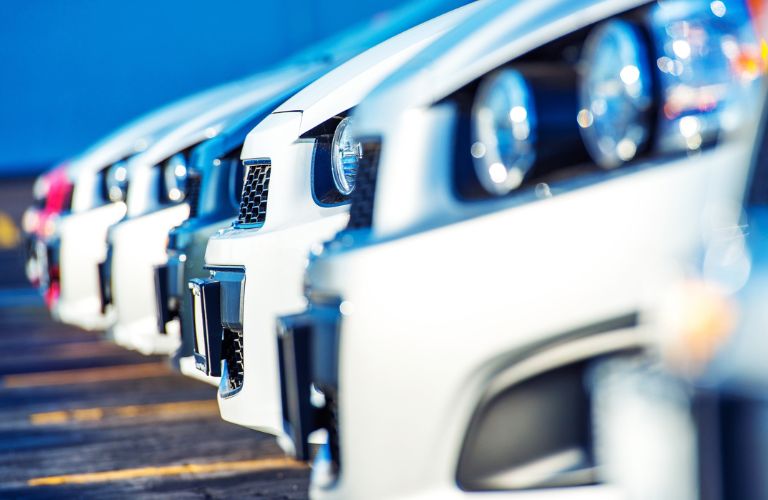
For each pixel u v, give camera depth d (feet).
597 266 11.62
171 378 36.35
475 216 12.23
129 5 79.20
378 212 12.92
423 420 11.95
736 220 10.71
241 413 19.27
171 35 79.82
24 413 31.91
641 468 10.33
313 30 77.41
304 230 18.71
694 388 9.66
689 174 11.79
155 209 29.99
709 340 9.66
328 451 13.82
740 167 11.38
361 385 12.30
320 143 19.06
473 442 11.87
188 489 22.33
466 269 11.95
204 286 20.03
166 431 28.12
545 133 12.06
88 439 27.78
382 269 12.32
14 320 56.44
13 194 74.23
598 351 11.59
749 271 9.89
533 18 13.39
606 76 12.07
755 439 9.43
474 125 12.88
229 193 23.62
